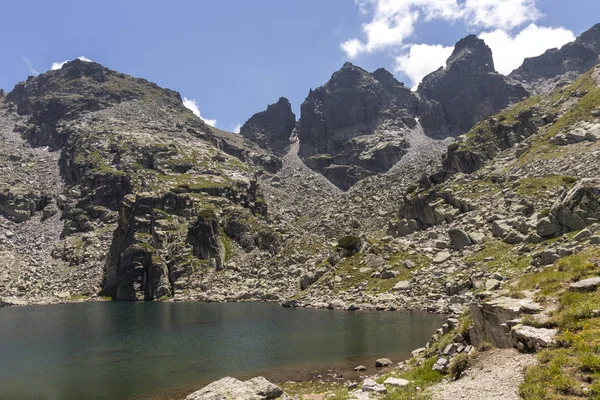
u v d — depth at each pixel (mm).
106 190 190250
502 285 30359
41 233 178375
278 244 132625
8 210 186250
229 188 185250
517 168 110188
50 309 106000
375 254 93188
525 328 21938
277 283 107438
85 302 125375
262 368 39969
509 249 71000
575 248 49750
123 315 86938
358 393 25375
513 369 20219
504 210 87625
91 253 158125
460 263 75375
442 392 20719
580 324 20422
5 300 120562
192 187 177375
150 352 49156
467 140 155125
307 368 39156
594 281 23422
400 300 71938
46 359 47781
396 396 22703
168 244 139750
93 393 34750
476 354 23812
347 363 40062
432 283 73375
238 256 134500
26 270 147250
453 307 45031
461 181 123000
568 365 18078
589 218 61094
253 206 192250
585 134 107125
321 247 124125
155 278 128500
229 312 82688
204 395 21594
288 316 71938
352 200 184875
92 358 47531
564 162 98500
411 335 49969
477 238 81500
